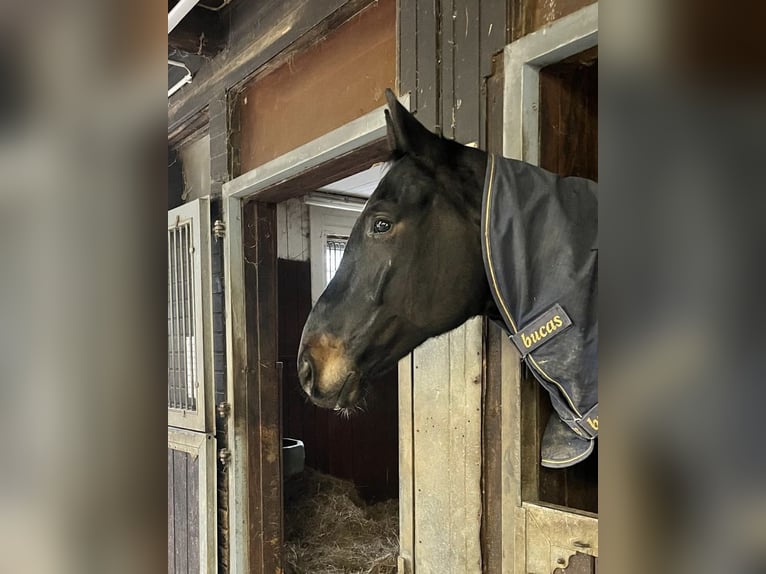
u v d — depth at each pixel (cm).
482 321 123
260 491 237
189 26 224
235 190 228
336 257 366
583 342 82
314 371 95
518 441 112
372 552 278
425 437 138
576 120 119
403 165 92
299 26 189
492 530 122
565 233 83
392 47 156
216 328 239
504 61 117
